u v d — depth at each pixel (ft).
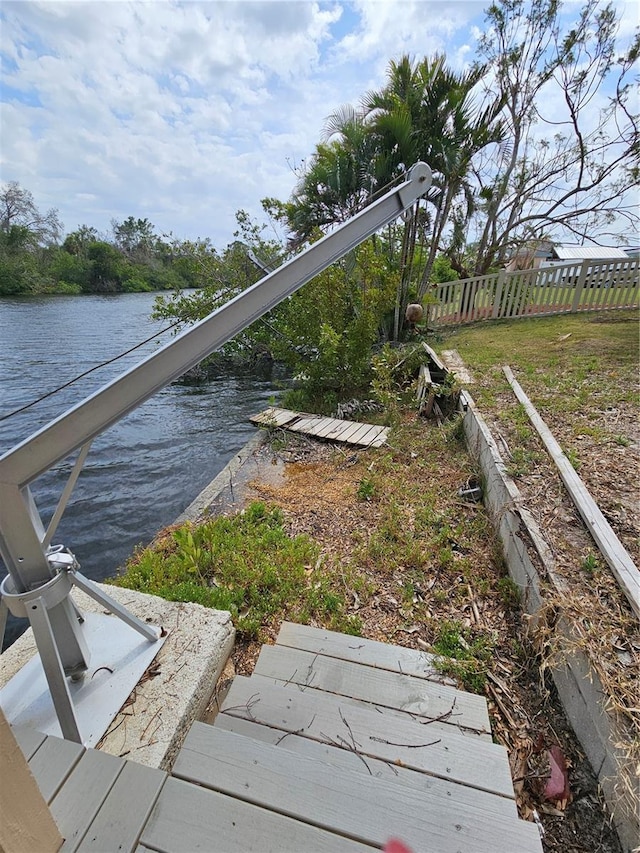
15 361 31.81
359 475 12.34
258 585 7.72
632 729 3.87
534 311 26.96
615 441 9.39
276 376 28.14
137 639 5.34
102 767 3.18
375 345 24.99
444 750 4.08
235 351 29.55
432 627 6.68
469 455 11.79
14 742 2.25
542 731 4.91
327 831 2.92
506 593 6.98
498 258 35.78
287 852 2.78
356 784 3.22
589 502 7.09
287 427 16.43
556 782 4.33
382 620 6.91
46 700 4.54
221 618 5.82
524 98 31.09
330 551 8.85
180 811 2.95
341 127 24.63
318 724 4.42
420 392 16.30
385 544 8.79
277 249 29.14
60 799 3.00
